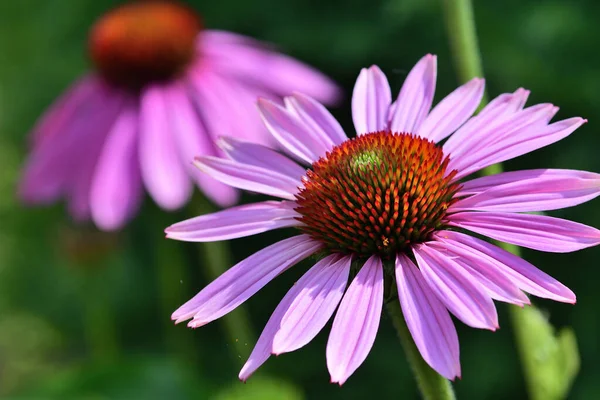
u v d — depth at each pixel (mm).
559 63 924
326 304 490
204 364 1094
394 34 986
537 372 556
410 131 523
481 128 514
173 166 675
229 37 783
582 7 932
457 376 468
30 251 1286
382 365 990
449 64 964
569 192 494
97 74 760
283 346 479
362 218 503
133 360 686
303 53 1041
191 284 1145
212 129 698
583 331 937
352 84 1057
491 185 506
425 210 502
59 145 748
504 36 943
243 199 1067
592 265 938
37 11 1314
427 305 483
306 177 521
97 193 680
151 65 730
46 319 1256
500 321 932
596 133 937
